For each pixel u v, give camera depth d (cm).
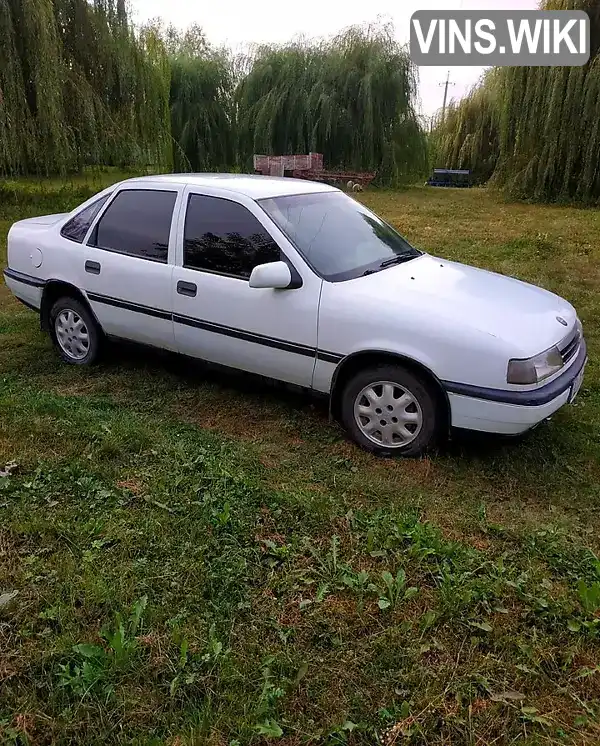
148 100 1773
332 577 279
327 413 449
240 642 242
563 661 239
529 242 1197
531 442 413
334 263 412
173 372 521
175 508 324
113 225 487
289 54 2884
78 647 227
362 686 225
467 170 3525
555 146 2108
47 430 399
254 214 419
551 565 295
